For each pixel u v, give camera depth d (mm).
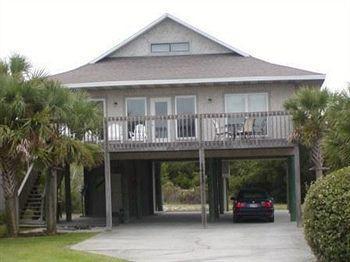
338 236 12234
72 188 39625
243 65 28500
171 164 55656
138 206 30422
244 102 27656
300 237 19344
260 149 24406
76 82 27234
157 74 27734
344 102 18406
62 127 20641
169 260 14578
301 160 32906
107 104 28125
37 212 25047
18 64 21109
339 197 12352
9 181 20500
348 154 17391
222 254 15539
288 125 24500
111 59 31031
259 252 15844
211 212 26922
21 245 17734
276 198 46844
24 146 18969
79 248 17141
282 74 26688
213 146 23969
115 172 32469
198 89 27875
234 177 49312
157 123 26219
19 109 19141
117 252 16234
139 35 30953
